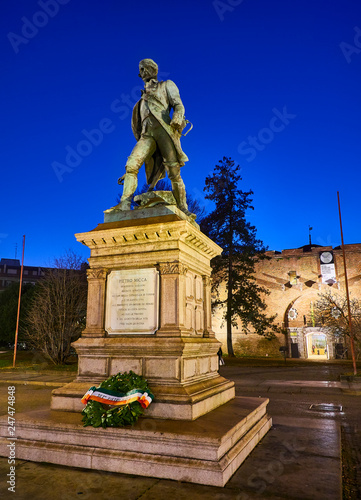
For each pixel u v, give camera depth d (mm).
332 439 5609
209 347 6133
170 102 6844
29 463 4469
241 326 41344
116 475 4102
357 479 4488
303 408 9398
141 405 4719
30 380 16078
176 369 5141
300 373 19547
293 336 40281
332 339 38125
